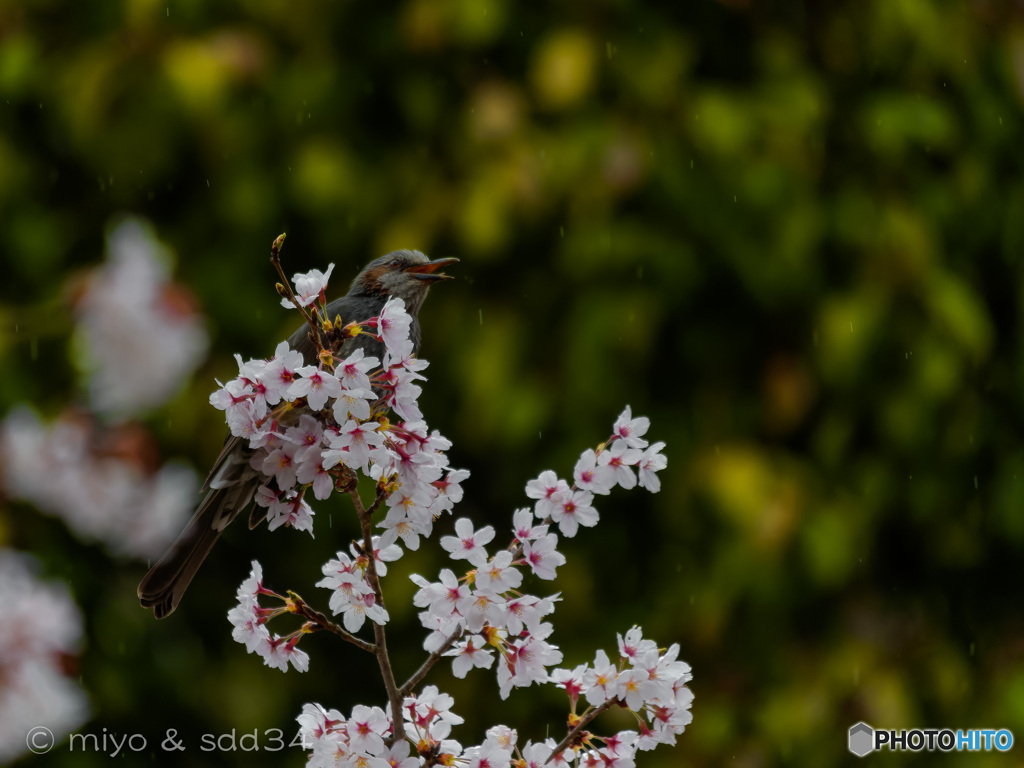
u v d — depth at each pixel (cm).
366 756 312
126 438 617
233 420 320
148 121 760
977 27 813
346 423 309
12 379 726
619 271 710
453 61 754
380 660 329
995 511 768
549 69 714
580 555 752
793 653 734
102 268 586
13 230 780
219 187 759
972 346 724
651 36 741
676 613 722
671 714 338
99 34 778
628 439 348
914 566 775
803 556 706
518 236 727
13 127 795
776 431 724
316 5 769
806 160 733
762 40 756
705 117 717
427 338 739
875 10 776
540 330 726
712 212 714
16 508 717
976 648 778
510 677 327
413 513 322
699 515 729
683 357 736
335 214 745
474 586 333
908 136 752
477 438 727
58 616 547
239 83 749
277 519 351
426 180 737
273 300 759
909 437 730
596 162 707
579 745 338
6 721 531
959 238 770
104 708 732
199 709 764
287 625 788
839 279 736
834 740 710
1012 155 798
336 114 761
